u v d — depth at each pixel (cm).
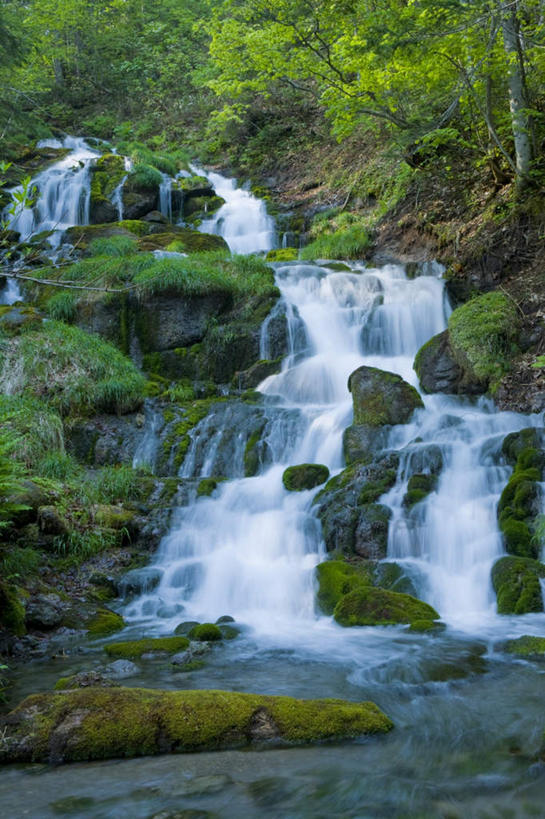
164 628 631
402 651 523
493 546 683
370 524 728
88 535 785
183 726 379
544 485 707
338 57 1441
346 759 353
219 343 1212
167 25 3147
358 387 958
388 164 1756
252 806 306
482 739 372
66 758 364
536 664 489
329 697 440
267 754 362
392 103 1410
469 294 1220
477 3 1020
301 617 646
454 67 1236
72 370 1073
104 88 3159
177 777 337
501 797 310
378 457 832
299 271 1361
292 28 1393
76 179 2036
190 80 2962
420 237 1466
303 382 1109
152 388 1138
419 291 1242
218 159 2552
